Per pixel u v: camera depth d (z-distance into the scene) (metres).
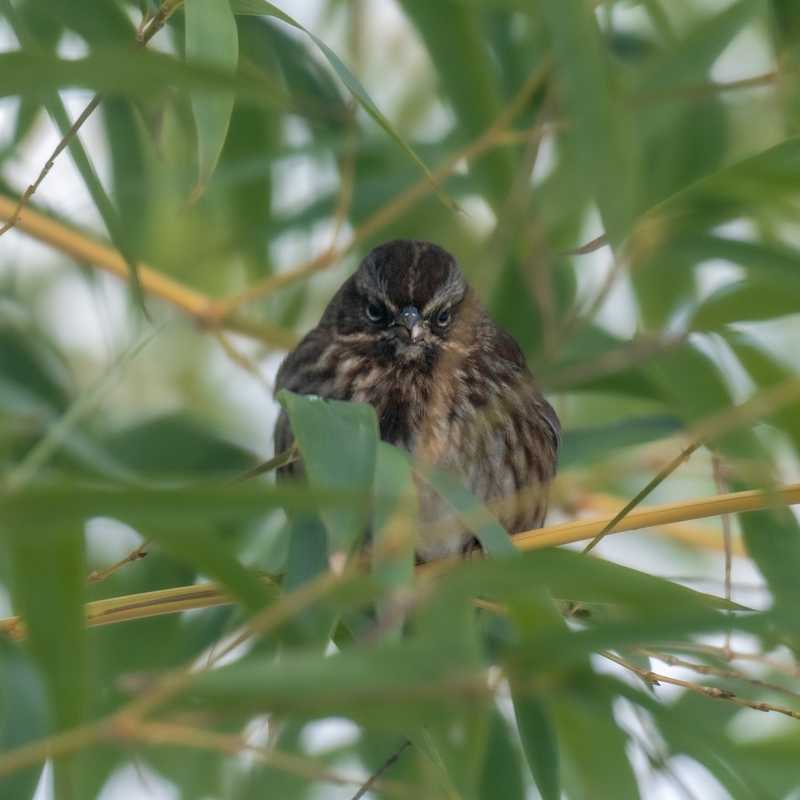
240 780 10.01
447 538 10.07
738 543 12.15
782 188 8.86
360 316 11.65
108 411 12.62
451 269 11.59
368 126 12.12
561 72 7.61
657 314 11.88
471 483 11.23
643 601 6.75
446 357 11.34
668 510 8.17
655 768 7.74
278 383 11.95
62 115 7.74
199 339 13.91
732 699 7.66
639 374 11.09
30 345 11.43
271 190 12.06
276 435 11.59
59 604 6.71
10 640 7.27
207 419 12.83
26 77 5.80
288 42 11.34
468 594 6.39
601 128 7.61
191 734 5.55
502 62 11.30
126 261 7.88
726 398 9.95
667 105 11.75
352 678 5.59
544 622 7.01
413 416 11.30
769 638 6.33
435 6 10.52
